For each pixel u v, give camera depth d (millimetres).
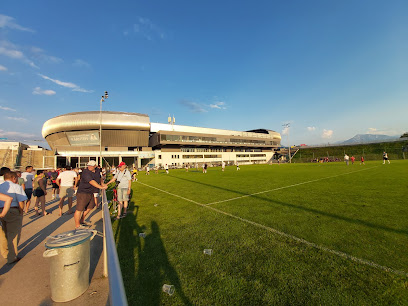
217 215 5953
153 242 4199
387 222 4773
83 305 2455
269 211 6168
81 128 54750
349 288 2512
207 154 66438
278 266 3096
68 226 5734
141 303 2373
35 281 2990
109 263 1553
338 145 72188
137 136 58719
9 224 3527
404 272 2793
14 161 41812
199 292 2555
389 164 29594
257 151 86438
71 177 7258
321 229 4523
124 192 6422
